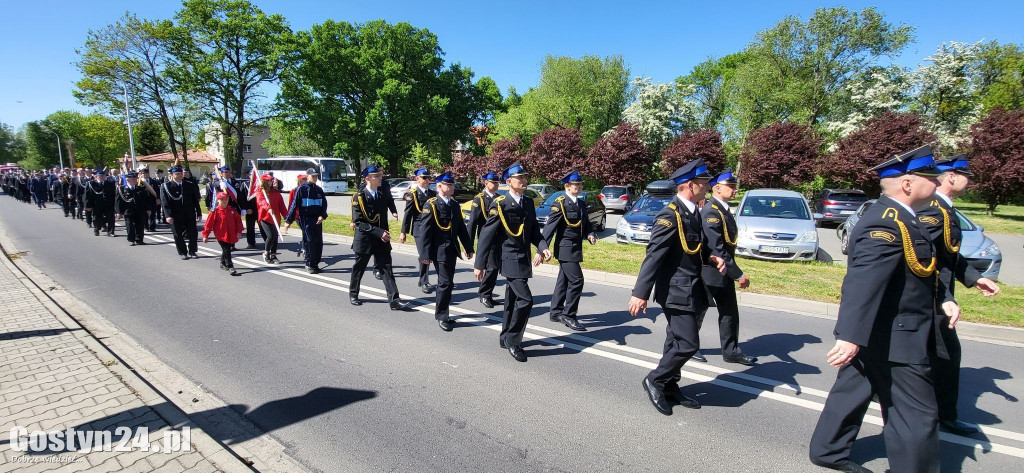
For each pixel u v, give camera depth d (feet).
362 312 20.29
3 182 128.57
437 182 18.37
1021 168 64.64
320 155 175.73
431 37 130.41
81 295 22.74
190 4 107.04
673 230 11.15
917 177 8.13
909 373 8.28
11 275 26.05
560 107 119.24
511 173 15.52
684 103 113.91
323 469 9.52
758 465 9.68
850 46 102.89
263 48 112.06
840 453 9.37
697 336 11.43
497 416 11.62
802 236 31.42
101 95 107.55
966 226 27.40
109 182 43.24
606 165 93.40
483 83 155.33
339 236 41.96
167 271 28.40
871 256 8.13
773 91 107.65
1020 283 27.76
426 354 15.61
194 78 107.55
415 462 9.75
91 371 13.28
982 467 9.66
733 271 13.51
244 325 18.43
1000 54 121.70
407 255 34.35
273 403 12.22
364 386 13.23
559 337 17.44
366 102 126.62
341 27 126.21
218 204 27.66
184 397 12.50
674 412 11.90
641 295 11.31
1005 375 14.03
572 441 10.55
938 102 97.66
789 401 12.53
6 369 13.34
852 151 77.97
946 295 9.79
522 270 15.24
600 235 47.80
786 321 19.49
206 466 9.14
